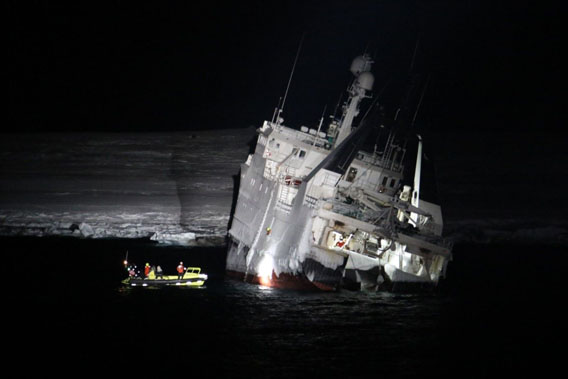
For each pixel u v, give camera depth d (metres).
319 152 78.56
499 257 95.94
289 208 69.38
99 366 45.09
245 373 44.22
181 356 47.16
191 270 77.75
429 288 69.25
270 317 57.41
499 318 60.75
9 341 49.91
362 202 70.81
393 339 52.75
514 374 46.53
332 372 44.88
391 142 82.50
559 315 62.50
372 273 68.50
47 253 85.69
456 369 46.81
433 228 72.50
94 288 66.75
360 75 82.69
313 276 65.12
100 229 103.75
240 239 78.00
